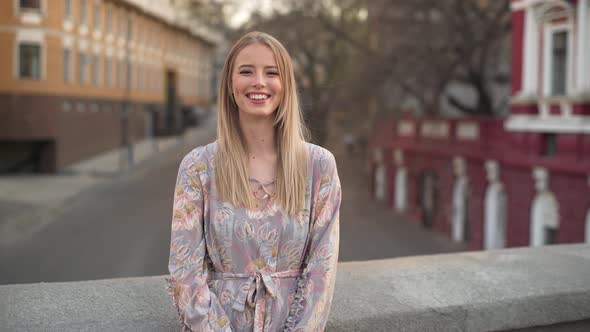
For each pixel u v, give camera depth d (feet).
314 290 6.00
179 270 5.98
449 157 69.00
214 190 6.12
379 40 79.46
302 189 6.19
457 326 7.64
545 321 8.05
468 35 73.36
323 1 87.51
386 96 85.71
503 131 59.16
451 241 67.62
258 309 6.01
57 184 86.53
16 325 6.78
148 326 6.88
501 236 61.16
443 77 77.25
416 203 76.79
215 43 203.92
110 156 117.08
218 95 6.44
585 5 47.42
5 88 91.66
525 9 54.49
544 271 9.05
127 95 120.47
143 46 141.18
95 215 67.41
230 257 6.09
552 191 51.52
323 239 6.20
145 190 84.17
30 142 96.68
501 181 59.57
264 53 6.24
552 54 51.83
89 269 47.34
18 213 67.05
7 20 90.79
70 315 7.07
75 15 101.81
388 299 7.75
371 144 93.35
